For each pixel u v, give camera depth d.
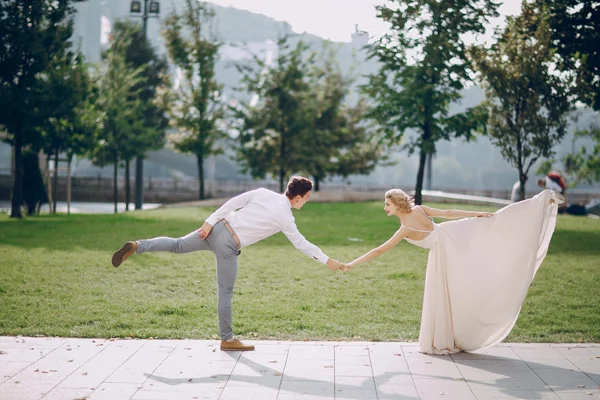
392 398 5.18
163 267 11.77
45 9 21.70
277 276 11.23
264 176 31.95
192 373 5.80
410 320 8.27
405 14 20.92
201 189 31.78
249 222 6.45
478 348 6.57
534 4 19.09
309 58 30.55
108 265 11.84
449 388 5.45
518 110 19.25
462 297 6.49
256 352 6.55
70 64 22.61
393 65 21.56
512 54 19.39
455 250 6.52
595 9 18.53
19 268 11.34
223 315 6.60
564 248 14.29
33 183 25.56
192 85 30.84
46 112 21.38
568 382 5.61
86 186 51.84
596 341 7.23
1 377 5.60
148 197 52.84
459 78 20.89
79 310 8.51
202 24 31.03
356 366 6.09
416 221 6.49
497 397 5.21
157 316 8.30
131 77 29.97
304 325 7.89
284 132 30.36
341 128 33.59
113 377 5.65
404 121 21.67
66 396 5.13
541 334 7.51
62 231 16.73
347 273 11.48
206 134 30.80
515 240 6.48
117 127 29.92
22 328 7.50
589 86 18.55
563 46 18.98
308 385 5.49
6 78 21.20
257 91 30.44
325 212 22.97
